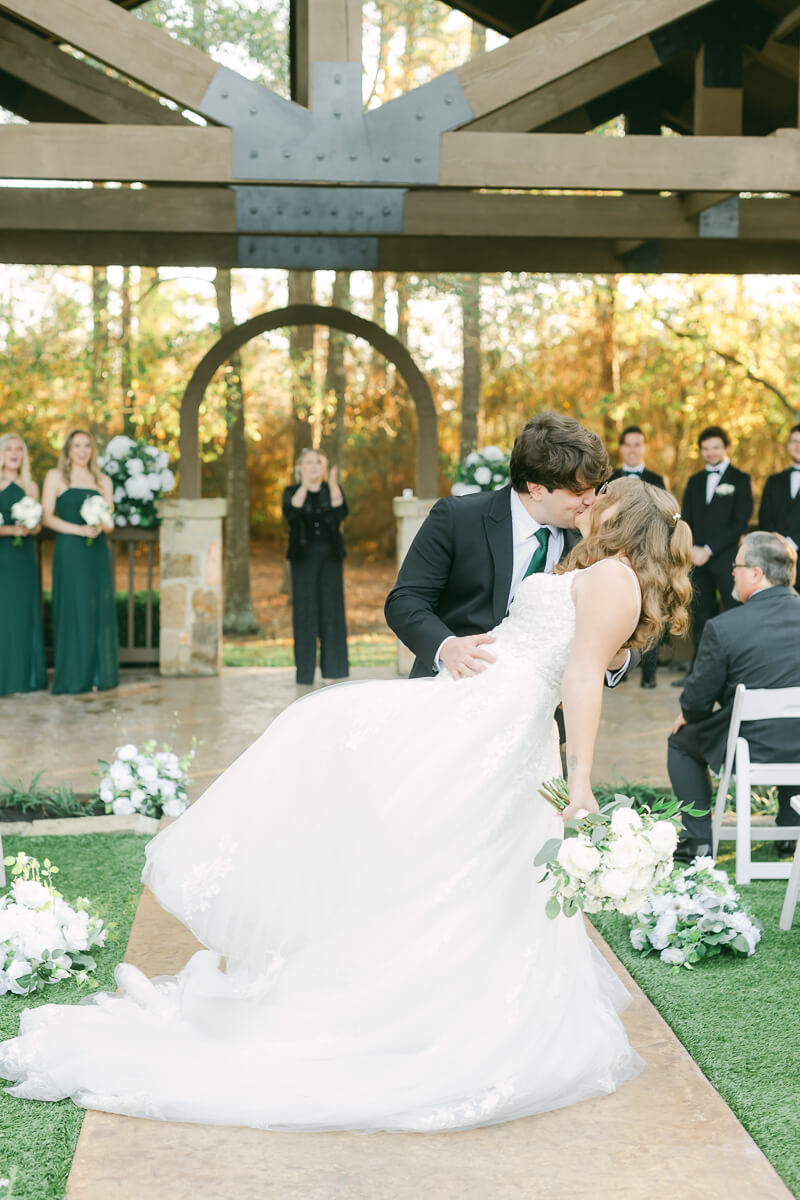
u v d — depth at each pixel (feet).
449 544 9.91
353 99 15.83
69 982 10.57
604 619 7.96
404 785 8.43
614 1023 9.07
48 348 48.70
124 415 45.68
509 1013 8.24
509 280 45.27
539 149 16.19
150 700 25.13
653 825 7.54
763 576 13.91
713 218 23.62
